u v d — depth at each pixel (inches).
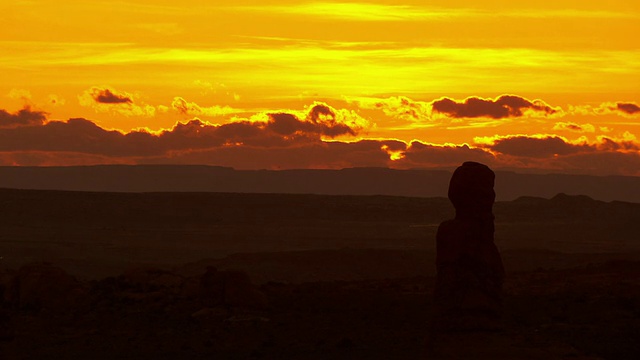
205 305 2292.1
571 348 1734.7
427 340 1740.9
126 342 1995.6
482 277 1707.7
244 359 1822.1
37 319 2223.2
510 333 1800.0
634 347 1785.2
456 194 1704.0
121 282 2513.5
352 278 4180.6
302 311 2281.0
